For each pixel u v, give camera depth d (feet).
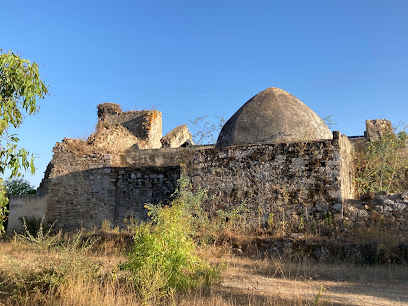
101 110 108.27
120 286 24.20
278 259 40.57
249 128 56.44
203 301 22.29
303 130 55.31
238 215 50.16
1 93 25.46
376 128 76.54
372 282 30.45
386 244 38.91
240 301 22.88
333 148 47.98
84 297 21.35
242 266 36.73
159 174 66.69
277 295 24.45
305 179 48.47
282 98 59.31
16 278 23.30
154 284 21.90
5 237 63.98
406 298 24.79
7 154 24.56
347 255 39.60
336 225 45.42
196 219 49.70
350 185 54.44
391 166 61.52
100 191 69.05
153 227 31.40
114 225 67.05
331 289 27.50
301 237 43.09
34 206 70.64
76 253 26.78
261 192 50.08
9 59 25.23
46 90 27.04
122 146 83.46
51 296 21.97
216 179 52.39
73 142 75.77
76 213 69.46
